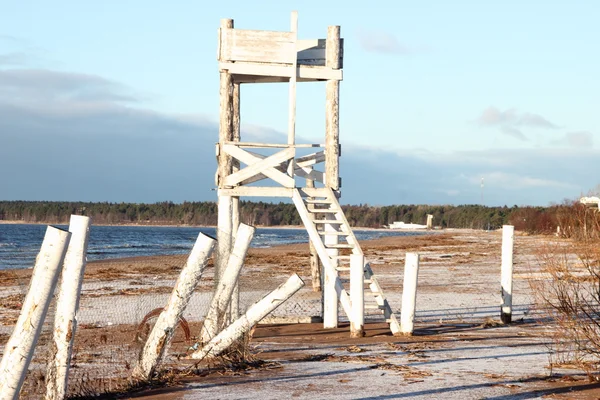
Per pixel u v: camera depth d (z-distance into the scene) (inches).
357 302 589.3
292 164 655.1
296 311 790.5
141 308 552.1
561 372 410.3
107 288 1008.9
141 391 364.8
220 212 645.9
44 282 268.5
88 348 481.4
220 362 433.7
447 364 444.1
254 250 2600.9
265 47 655.1
